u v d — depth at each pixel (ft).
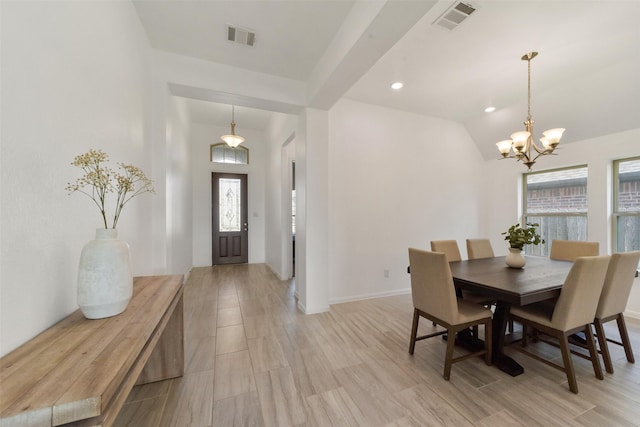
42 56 3.18
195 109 15.85
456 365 6.54
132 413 4.85
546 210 13.32
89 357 2.54
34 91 3.04
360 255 12.00
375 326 8.86
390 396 5.38
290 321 9.20
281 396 5.36
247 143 19.66
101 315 3.45
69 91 3.74
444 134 14.10
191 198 17.21
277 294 12.25
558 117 11.28
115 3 5.32
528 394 5.44
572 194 12.37
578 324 5.74
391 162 12.68
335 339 7.88
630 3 6.04
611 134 10.54
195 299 11.48
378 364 6.56
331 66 7.64
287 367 6.40
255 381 5.84
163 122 8.13
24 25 2.89
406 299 11.89
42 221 3.17
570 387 5.51
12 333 2.68
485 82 9.98
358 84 10.27
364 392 5.50
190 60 8.37
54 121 3.40
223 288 13.17
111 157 5.15
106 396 2.08
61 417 1.94
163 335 5.84
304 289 10.09
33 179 3.02
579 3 6.08
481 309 6.49
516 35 7.24
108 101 5.00
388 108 12.59
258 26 7.00
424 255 6.43
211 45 7.82
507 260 7.95
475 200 15.07
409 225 13.14
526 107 11.78
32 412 1.88
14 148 2.74
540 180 13.60
